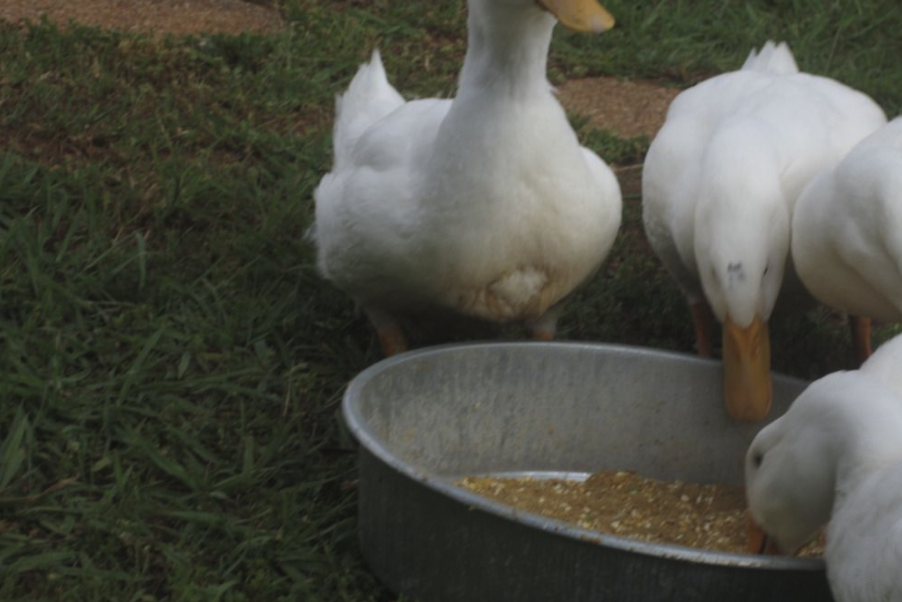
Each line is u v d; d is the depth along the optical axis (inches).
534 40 153.4
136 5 261.9
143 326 174.2
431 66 260.4
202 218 199.3
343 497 154.4
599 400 166.2
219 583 138.3
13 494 145.4
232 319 178.9
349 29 262.5
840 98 187.8
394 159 162.7
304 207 207.6
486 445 164.1
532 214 159.2
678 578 120.2
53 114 210.2
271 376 172.2
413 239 160.1
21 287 175.8
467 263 160.6
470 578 127.6
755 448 135.6
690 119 184.2
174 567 138.3
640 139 241.0
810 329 199.6
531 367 164.1
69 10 253.4
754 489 135.2
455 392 160.6
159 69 230.7
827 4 305.7
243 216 203.9
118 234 191.8
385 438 153.3
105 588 133.7
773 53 207.2
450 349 159.2
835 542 119.0
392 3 277.6
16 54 223.9
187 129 219.8
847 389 126.0
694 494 162.9
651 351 165.5
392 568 135.0
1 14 246.4
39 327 170.1
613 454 167.3
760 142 163.3
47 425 154.7
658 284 207.2
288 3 268.1
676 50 277.9
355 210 162.9
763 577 120.5
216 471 154.0
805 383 160.6
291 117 232.8
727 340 159.5
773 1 305.4
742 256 156.9
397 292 167.5
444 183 157.2
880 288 158.9
